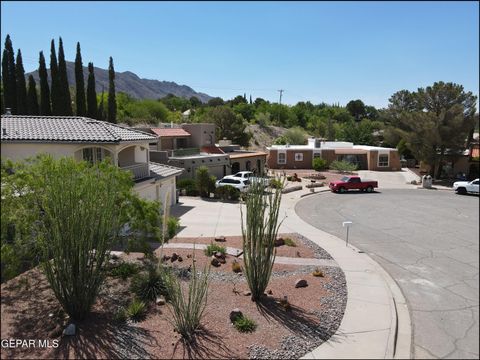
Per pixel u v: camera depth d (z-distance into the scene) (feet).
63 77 139.64
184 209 86.99
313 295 37.68
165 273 34.12
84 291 30.66
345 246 57.21
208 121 225.76
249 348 27.68
